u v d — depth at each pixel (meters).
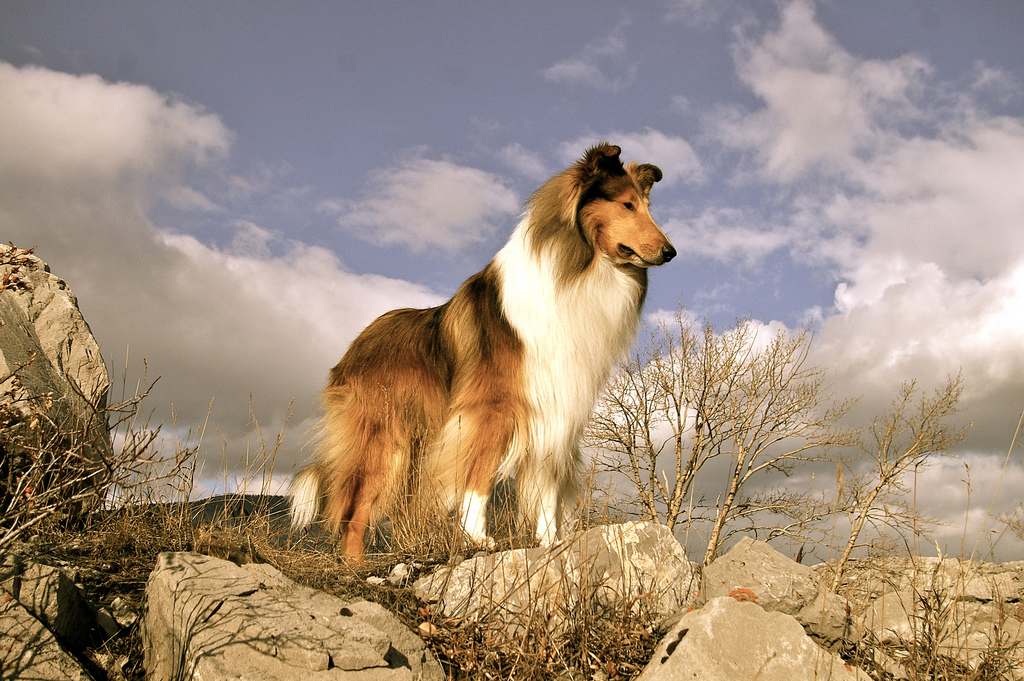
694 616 3.48
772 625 3.31
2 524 3.55
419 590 4.02
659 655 3.41
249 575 3.17
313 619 2.92
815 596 4.14
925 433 10.68
